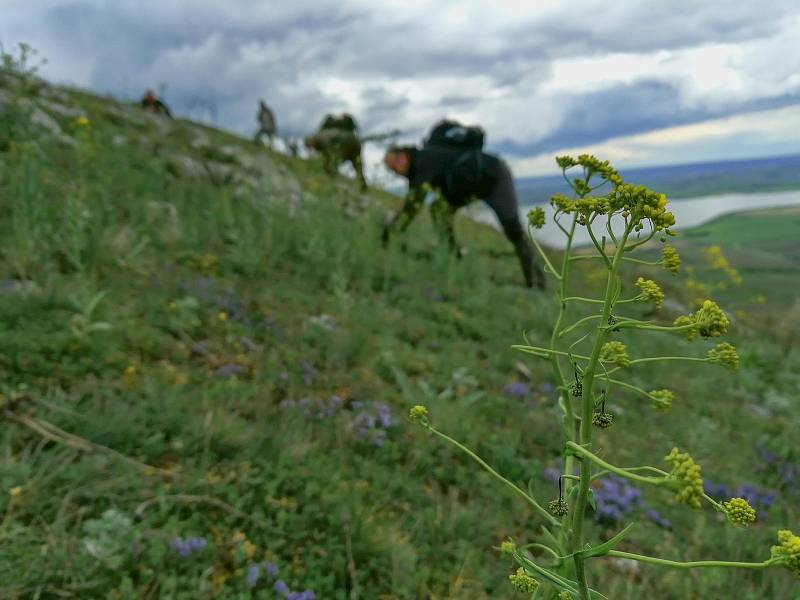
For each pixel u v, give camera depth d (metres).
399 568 1.50
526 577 0.78
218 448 1.70
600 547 0.64
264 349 2.49
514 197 4.45
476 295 4.06
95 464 1.46
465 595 1.45
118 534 1.30
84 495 1.39
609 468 0.60
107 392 1.76
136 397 1.81
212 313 2.65
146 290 2.64
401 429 2.17
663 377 3.68
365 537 1.54
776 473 2.87
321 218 4.20
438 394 2.57
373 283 3.92
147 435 1.66
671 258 0.65
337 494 1.64
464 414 2.38
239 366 2.28
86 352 1.99
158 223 3.58
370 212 4.62
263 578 1.34
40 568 1.18
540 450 2.38
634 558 0.61
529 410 2.63
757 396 4.09
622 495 2.18
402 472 1.94
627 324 0.67
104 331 2.14
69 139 4.22
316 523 1.57
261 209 4.20
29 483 1.35
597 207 0.69
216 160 5.47
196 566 1.31
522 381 3.03
